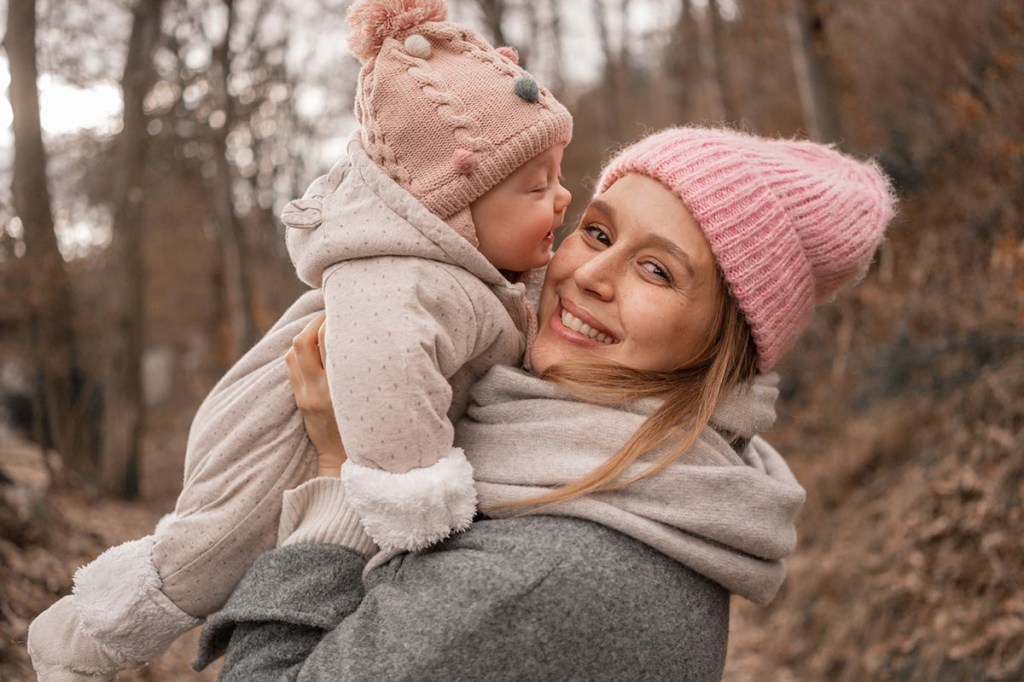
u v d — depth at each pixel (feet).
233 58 43.96
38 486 26.04
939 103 21.20
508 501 4.56
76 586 4.93
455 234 4.64
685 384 4.88
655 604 4.37
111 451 35.40
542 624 4.11
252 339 44.75
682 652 4.43
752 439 6.12
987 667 12.85
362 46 4.92
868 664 15.01
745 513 4.71
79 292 36.83
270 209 56.80
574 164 58.29
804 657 16.57
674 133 5.17
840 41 26.11
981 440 16.90
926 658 13.97
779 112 34.17
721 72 36.83
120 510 28.63
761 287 4.88
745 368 5.12
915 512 16.96
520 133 4.77
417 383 4.32
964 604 14.28
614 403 4.77
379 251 4.57
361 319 4.42
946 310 19.56
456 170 4.65
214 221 57.00
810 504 21.12
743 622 19.42
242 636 4.53
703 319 4.84
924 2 21.42
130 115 38.42
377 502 4.24
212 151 46.98
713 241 4.73
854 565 17.22
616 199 4.95
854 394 22.95
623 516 4.44
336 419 4.61
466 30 4.99
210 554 4.84
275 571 4.51
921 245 21.62
